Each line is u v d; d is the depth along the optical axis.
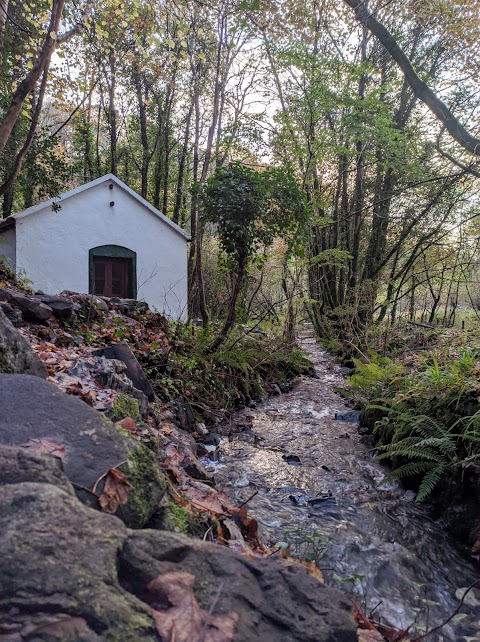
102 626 0.95
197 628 1.06
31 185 14.87
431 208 13.86
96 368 3.73
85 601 0.97
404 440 4.45
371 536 3.60
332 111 13.83
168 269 14.23
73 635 0.91
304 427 6.55
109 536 1.17
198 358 7.16
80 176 20.91
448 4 9.19
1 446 1.42
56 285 12.65
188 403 5.91
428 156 12.57
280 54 12.38
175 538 1.32
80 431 1.73
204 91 17.45
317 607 1.27
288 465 5.04
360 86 14.62
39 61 6.96
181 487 2.70
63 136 22.17
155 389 5.46
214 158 14.88
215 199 6.98
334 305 16.75
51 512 1.15
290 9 8.75
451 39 10.35
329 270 16.73
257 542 2.61
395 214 14.62
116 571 1.11
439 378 4.90
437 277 14.64
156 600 1.12
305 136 13.78
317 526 3.69
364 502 4.22
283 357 10.15
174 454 3.21
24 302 5.24
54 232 12.63
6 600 0.94
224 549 1.38
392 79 14.22
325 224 12.99
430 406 4.82
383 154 13.50
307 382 10.08
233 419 6.77
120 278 13.71
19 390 1.85
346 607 1.31
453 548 3.53
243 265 7.50
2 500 1.15
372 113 12.89
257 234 7.20
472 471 3.74
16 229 12.20
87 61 13.78
